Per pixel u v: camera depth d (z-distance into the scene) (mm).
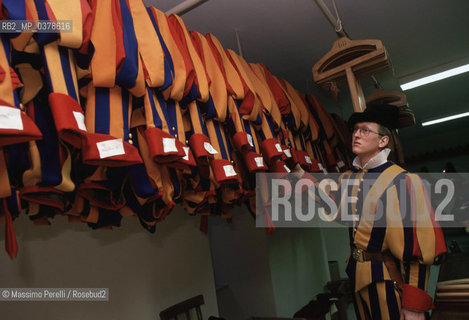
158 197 1234
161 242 2541
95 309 1980
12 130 695
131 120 1169
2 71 728
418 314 1381
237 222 4176
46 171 899
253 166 1588
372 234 1547
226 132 1691
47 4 859
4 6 756
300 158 2268
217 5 2354
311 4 2473
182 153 1146
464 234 7449
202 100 1377
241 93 1624
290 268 4395
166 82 1151
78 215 1269
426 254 1381
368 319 1622
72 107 847
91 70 967
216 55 1690
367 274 1545
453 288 1573
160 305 2406
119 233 2232
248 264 4043
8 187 779
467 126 9305
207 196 1585
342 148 3643
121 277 2180
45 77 892
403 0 2555
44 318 1727
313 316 3078
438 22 2896
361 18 2725
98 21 1030
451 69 3732
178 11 1763
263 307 3877
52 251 1826
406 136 9398
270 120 1910
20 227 1697
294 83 3859
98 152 926
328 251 6102
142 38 1155
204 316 2764
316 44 3053
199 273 2814
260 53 3080
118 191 1206
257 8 2443
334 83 2369
